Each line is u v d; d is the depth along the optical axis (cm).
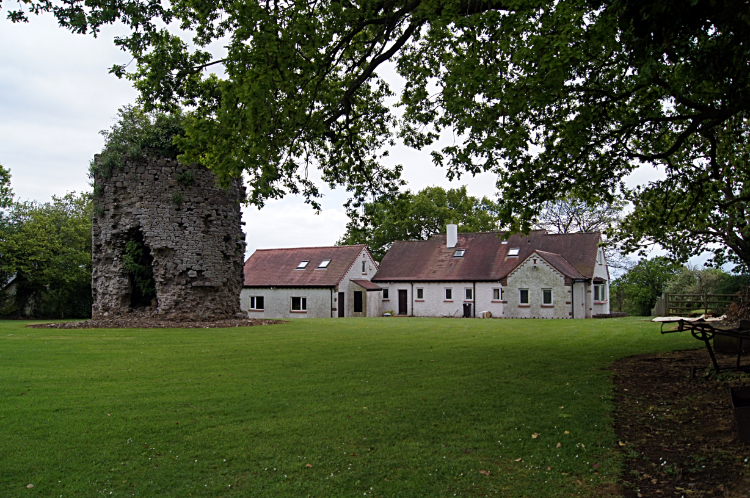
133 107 2517
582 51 961
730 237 1795
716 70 823
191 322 2380
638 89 1204
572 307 3791
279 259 4956
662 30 766
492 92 1050
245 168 1153
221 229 2628
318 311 4381
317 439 668
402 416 761
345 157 1731
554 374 1060
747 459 543
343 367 1166
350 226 1794
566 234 4444
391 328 2281
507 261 4400
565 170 1295
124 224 2486
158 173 2480
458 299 4444
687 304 3416
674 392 869
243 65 1095
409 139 1661
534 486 525
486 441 654
